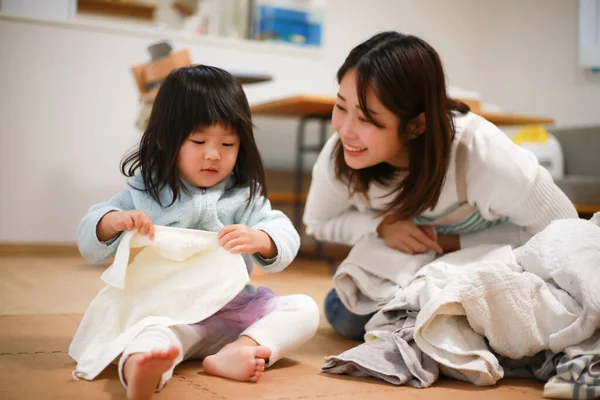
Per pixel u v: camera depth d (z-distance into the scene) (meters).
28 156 3.03
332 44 3.77
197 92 1.02
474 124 1.26
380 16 3.91
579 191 2.90
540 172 1.24
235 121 1.04
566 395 0.92
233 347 0.99
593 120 3.64
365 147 1.16
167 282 1.00
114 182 3.19
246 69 3.52
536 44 3.97
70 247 3.10
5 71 2.97
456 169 1.23
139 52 3.22
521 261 1.14
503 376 1.04
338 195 1.42
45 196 3.07
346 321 1.36
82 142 3.12
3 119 2.97
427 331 1.01
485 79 4.24
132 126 3.21
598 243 1.05
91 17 3.35
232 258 1.00
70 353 0.99
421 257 1.28
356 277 1.27
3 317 1.40
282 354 1.04
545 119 3.12
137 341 0.86
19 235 3.03
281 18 3.66
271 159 3.58
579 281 1.00
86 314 1.00
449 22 4.13
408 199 1.23
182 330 0.98
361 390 0.94
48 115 3.06
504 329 1.02
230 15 3.66
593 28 3.63
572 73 3.76
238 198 1.09
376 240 1.34
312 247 3.60
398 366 1.01
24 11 3.01
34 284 1.98
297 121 3.62
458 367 0.97
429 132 1.16
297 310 1.07
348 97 1.14
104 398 0.83
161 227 0.98
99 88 3.14
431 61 1.15
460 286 1.00
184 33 3.34
